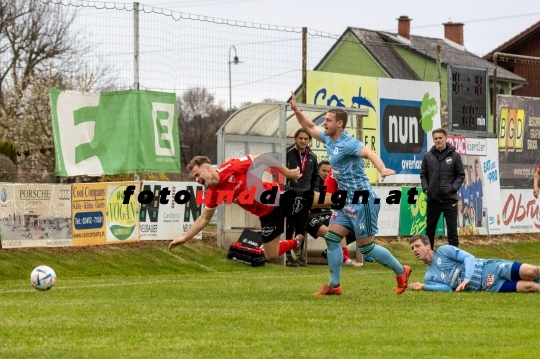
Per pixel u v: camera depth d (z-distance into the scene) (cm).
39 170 4591
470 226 4303
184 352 1193
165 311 1655
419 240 2128
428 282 2138
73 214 3050
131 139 3241
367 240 1988
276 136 3675
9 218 2883
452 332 1383
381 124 3853
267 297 1966
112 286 2314
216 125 7494
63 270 2845
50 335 1352
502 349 1227
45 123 5322
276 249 2077
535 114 4697
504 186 4509
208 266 3186
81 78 5438
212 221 4981
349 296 1986
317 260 3438
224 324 1471
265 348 1226
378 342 1280
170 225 3356
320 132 1958
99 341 1291
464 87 4319
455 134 4269
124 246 3194
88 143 3188
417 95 4000
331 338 1315
